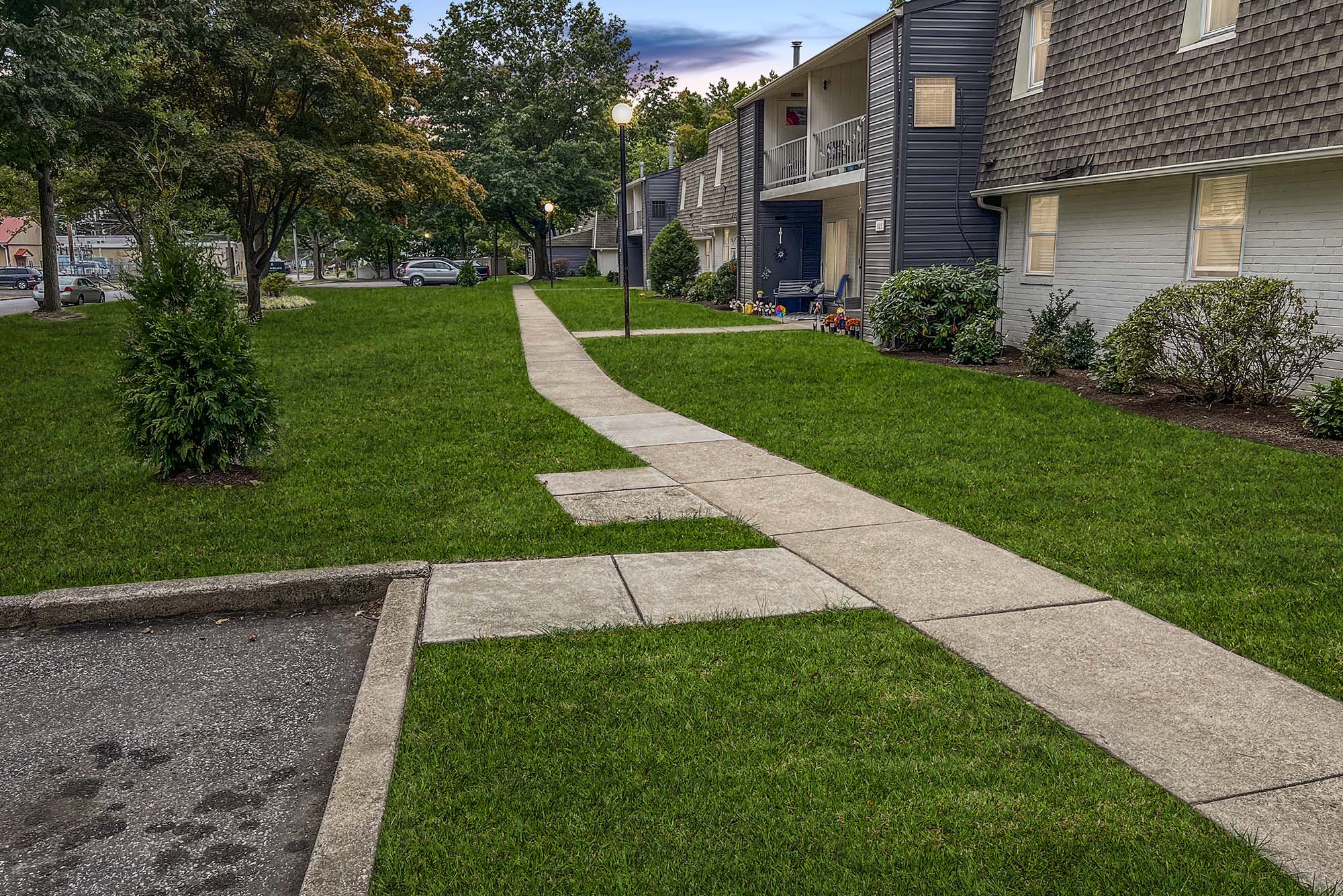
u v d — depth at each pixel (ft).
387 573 17.93
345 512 22.70
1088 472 25.85
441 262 161.68
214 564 18.67
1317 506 22.06
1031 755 11.60
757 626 15.62
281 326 73.67
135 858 10.29
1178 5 39.81
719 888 9.30
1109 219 45.88
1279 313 33.35
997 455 28.14
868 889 9.26
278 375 46.68
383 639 15.11
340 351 56.75
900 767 11.33
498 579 18.01
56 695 14.05
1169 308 34.65
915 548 19.74
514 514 22.36
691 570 18.44
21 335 63.46
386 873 9.57
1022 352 47.70
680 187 138.00
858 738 12.03
